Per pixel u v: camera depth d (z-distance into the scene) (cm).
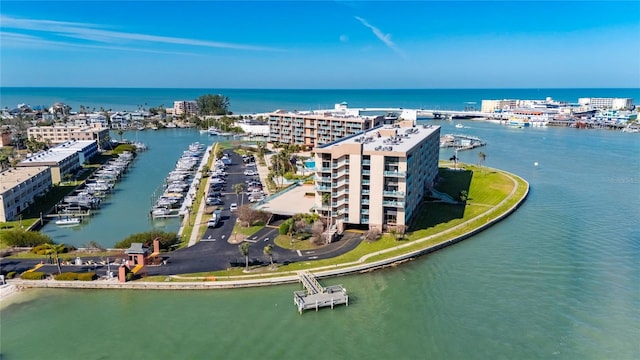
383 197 13100
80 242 13475
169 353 8144
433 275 11125
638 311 9512
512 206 16275
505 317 9325
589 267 11531
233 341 8488
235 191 18250
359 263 11381
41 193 17600
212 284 10244
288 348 8331
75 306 9619
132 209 16900
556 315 9388
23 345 8369
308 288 10031
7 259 11575
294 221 13262
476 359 8081
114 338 8550
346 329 8906
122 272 10281
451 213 15375
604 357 8106
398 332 8838
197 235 13288
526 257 12131
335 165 13175
